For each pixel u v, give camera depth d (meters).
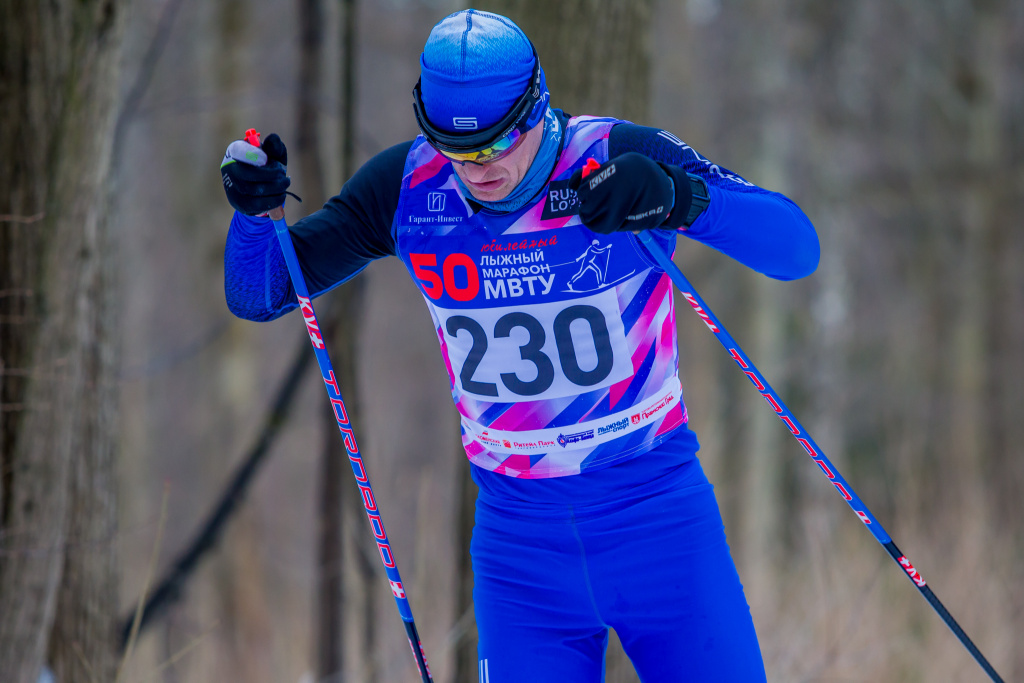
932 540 16.95
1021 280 31.48
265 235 5.60
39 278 7.61
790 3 29.02
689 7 29.16
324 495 13.07
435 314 5.79
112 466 8.78
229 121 23.53
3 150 7.51
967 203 32.22
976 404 31.42
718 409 30.20
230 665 17.17
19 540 7.59
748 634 5.79
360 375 13.23
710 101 31.75
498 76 4.84
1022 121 31.91
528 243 5.38
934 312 34.47
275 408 13.11
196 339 26.31
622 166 4.67
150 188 28.44
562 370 5.55
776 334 30.38
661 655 5.79
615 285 5.43
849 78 30.12
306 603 21.84
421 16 27.44
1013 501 20.31
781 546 24.30
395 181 5.68
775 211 5.45
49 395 7.70
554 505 5.74
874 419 33.94
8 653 7.59
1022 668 15.16
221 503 12.98
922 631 14.97
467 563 8.97
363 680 12.02
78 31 7.61
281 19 25.59
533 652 5.86
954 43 31.30
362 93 31.78
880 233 34.75
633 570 5.70
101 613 8.70
